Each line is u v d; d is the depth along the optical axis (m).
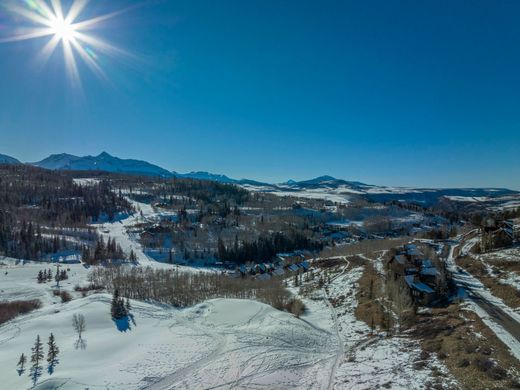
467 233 132.50
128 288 118.25
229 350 65.62
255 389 51.41
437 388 38.47
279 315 83.88
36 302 104.00
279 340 69.06
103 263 180.25
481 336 47.06
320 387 49.12
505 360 40.03
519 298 57.38
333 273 118.06
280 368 57.53
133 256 198.38
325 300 95.12
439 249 105.69
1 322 85.81
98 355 64.56
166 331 77.19
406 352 51.28
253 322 80.69
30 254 179.50
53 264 165.88
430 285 72.50
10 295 110.94
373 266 107.44
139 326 80.50
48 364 60.06
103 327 79.00
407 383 41.47
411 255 86.00
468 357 42.47
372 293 85.62
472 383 37.38
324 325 77.81
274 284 121.19
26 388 52.00
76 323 75.75
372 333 66.56
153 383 54.22
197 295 110.62
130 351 66.56
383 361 50.94
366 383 45.03
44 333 75.19
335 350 63.84
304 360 60.34
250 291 113.81
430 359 46.09
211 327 79.31
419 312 66.44
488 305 58.28
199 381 54.56
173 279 129.00
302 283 117.75
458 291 67.50
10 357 63.28
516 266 70.06
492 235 89.75
